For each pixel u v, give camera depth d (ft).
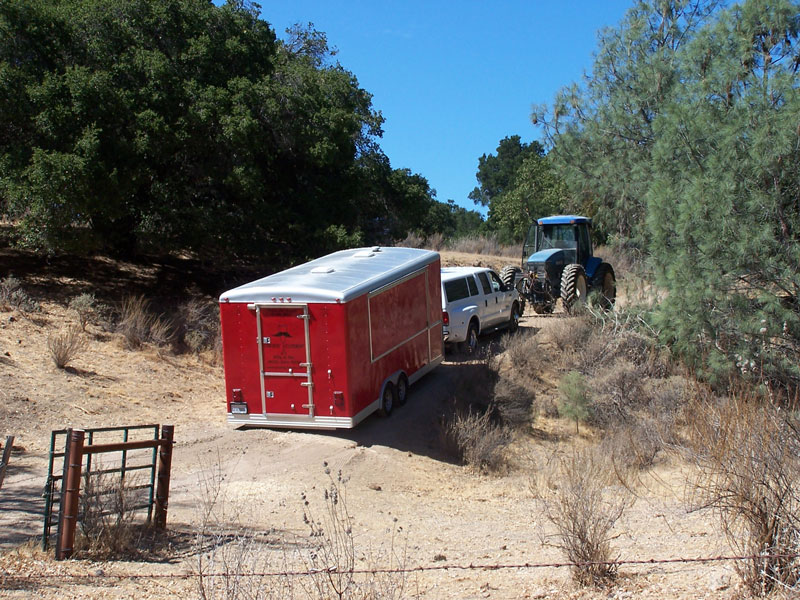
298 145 68.23
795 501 21.07
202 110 59.47
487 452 41.83
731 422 29.04
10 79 54.65
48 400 41.37
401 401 47.55
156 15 62.39
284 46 97.35
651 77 63.77
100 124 56.24
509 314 67.82
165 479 26.50
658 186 52.21
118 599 19.11
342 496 33.63
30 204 53.57
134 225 65.92
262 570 21.71
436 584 21.29
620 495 33.35
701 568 21.48
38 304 54.34
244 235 66.23
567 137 69.72
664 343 56.03
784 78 48.55
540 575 22.17
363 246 72.69
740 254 47.24
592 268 73.77
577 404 50.21
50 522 24.71
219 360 55.31
